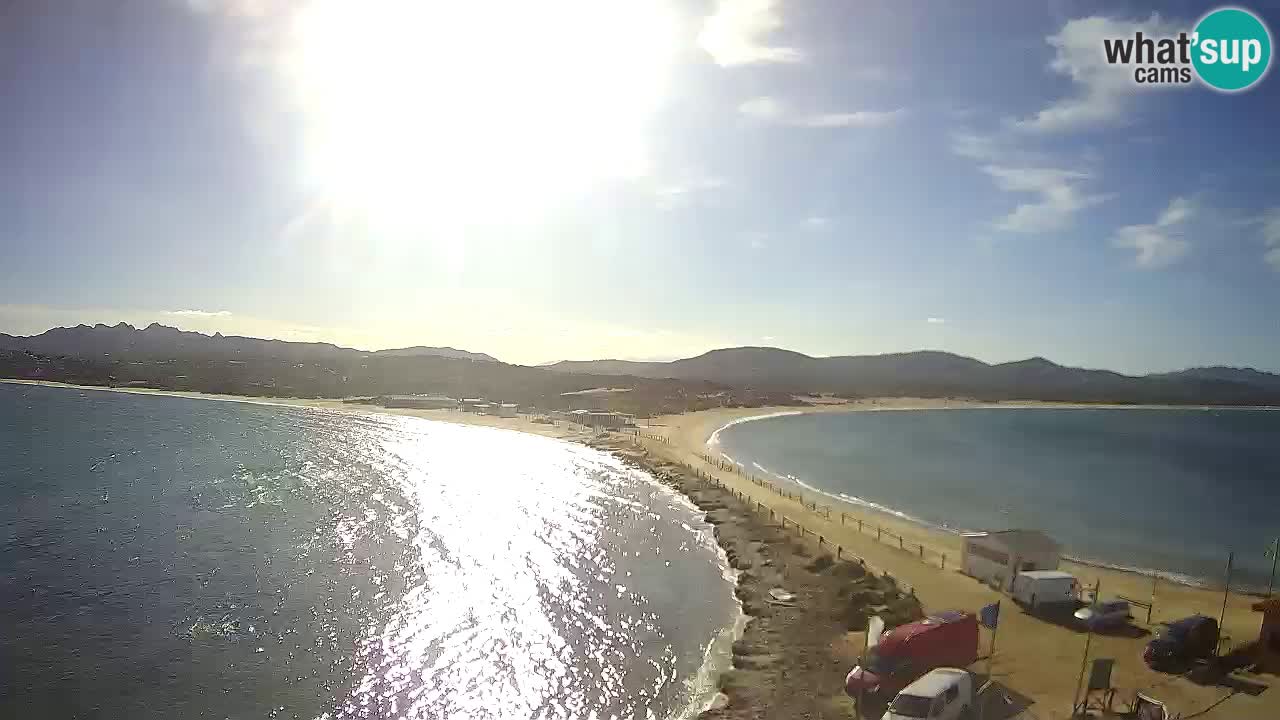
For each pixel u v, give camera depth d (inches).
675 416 7440.9
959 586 1720.0
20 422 5147.6
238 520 2438.5
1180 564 2249.0
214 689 1266.0
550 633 1524.4
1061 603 1558.8
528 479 3390.7
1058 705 1103.6
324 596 1723.7
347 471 3474.4
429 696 1259.2
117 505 2620.6
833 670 1290.6
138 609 1619.1
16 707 1190.9
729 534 2309.3
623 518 2586.1
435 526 2420.0
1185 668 1257.4
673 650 1438.2
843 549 2068.2
